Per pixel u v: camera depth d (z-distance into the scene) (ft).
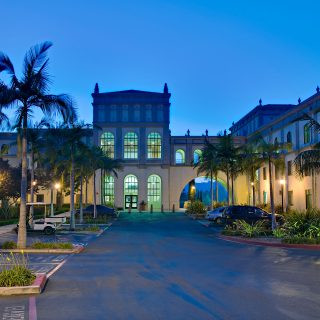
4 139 228.22
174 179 232.12
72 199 110.52
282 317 27.68
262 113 214.48
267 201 184.34
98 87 231.30
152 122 230.27
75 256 61.11
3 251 66.39
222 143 150.41
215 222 133.90
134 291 35.96
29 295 34.55
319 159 79.82
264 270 46.93
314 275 43.55
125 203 229.25
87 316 28.22
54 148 117.29
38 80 71.20
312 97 132.98
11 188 166.40
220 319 27.35
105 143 229.25
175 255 61.21
